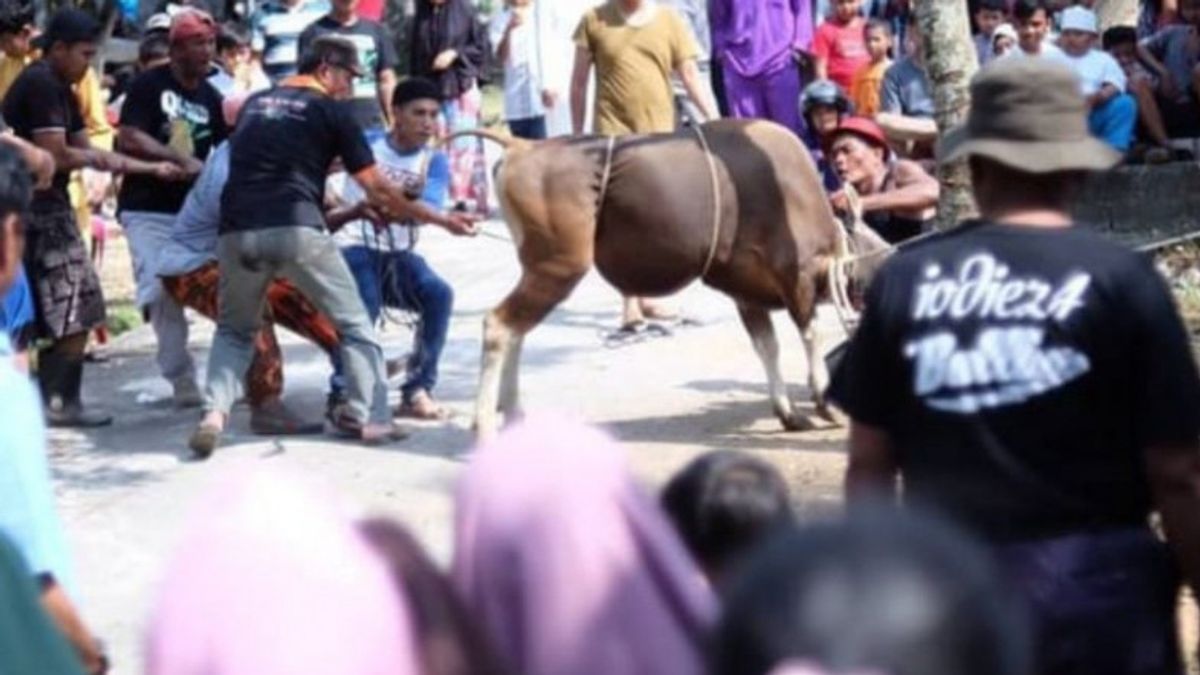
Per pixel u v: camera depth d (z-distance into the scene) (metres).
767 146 9.45
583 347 11.77
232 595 2.20
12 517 4.20
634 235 9.32
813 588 1.82
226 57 13.60
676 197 9.26
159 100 10.72
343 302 9.84
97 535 8.69
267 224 9.64
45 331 10.34
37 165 8.48
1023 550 4.09
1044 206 4.19
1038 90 4.16
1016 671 1.84
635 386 10.89
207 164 10.42
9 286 4.63
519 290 9.41
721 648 1.88
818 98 10.23
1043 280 4.08
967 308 4.11
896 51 16.16
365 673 2.21
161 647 2.20
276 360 10.23
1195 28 14.23
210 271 10.46
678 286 9.48
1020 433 4.08
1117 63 13.82
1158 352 4.06
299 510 2.27
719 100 13.47
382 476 9.41
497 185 9.47
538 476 2.42
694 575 2.53
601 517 2.41
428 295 10.32
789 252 9.47
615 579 2.39
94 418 10.55
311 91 9.80
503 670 2.37
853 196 9.83
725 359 11.37
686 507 3.40
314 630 2.20
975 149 4.19
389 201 9.89
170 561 2.27
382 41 13.29
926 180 10.00
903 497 4.22
